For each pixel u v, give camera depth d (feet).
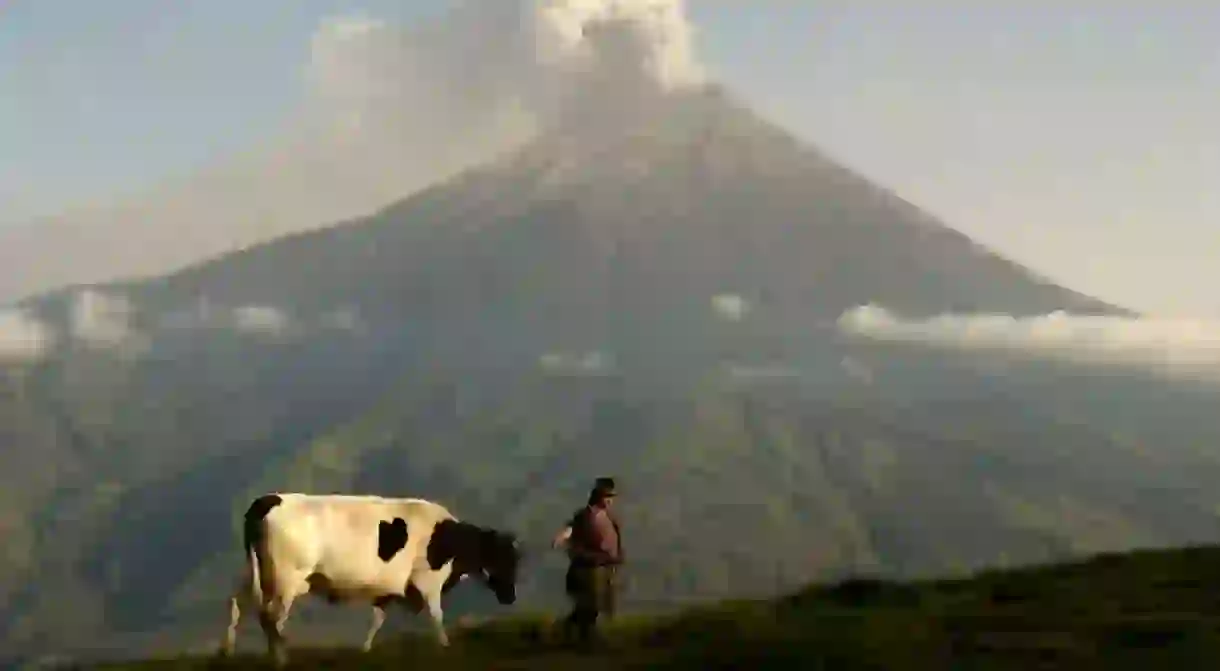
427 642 91.97
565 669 75.61
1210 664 67.87
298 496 90.38
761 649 75.15
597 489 86.58
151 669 86.33
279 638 87.20
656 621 98.63
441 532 93.40
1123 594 90.53
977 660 70.49
